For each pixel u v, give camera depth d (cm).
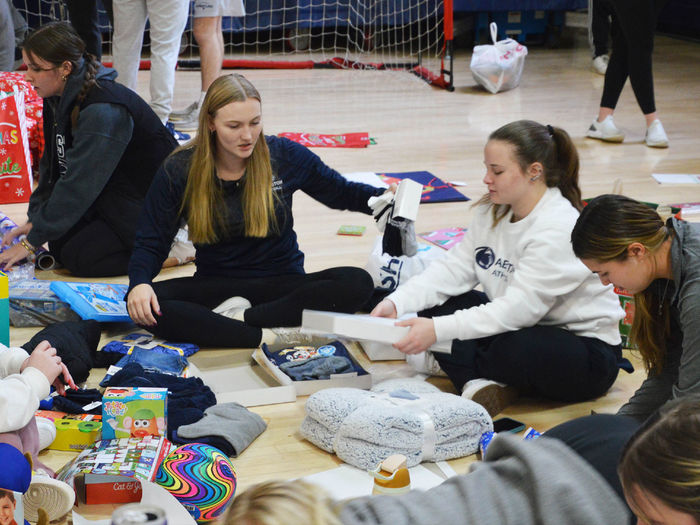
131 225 319
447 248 342
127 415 200
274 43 809
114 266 323
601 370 233
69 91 299
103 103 300
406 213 259
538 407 240
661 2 484
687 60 759
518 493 102
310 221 383
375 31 778
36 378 181
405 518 98
